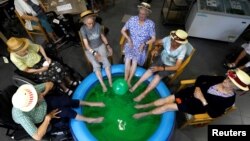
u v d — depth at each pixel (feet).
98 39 9.70
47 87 7.91
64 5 11.82
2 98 7.25
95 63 9.70
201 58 12.71
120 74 10.32
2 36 11.89
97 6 15.15
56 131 8.29
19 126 7.77
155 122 9.14
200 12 11.79
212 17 11.91
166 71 9.36
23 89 6.53
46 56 9.30
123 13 15.30
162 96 9.25
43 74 9.21
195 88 8.00
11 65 11.82
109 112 9.61
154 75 9.68
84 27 9.20
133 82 10.39
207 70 12.08
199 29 12.94
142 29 9.53
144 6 8.59
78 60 12.24
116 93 9.23
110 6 15.83
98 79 9.81
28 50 8.55
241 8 12.14
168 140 8.20
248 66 11.12
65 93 9.58
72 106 8.54
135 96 10.05
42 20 11.65
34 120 7.13
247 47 11.03
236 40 13.94
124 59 10.82
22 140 8.98
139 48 9.95
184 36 8.12
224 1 12.51
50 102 7.79
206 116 7.85
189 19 13.26
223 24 12.24
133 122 9.30
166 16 14.25
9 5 12.71
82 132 8.06
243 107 10.50
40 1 11.64
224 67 12.28
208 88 7.59
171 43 8.82
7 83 11.07
